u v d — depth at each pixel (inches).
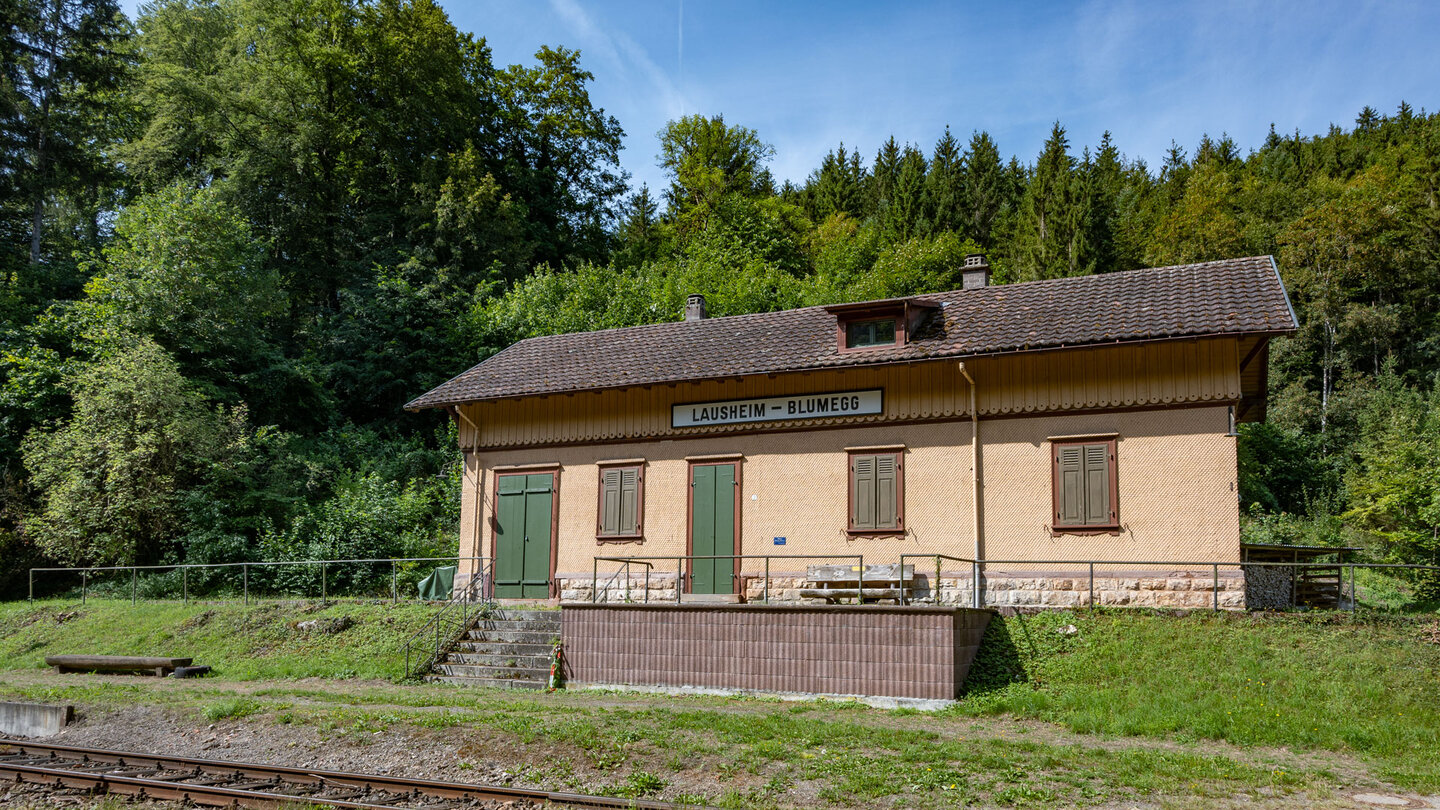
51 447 1155.3
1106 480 722.8
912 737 494.6
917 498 781.3
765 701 637.3
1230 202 2407.7
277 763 510.9
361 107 1878.7
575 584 896.3
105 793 461.1
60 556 1156.5
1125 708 553.9
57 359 1296.8
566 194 2319.1
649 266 2027.6
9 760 523.2
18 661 882.1
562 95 2352.4
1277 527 1370.6
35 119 1680.6
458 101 2092.8
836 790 412.2
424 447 1573.6
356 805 409.7
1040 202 2250.2
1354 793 402.0
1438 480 1157.1
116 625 953.5
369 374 1637.6
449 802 420.2
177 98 1742.1
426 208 1835.6
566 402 929.5
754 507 837.8
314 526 1202.6
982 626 667.4
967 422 774.5
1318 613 624.7
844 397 817.5
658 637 692.1
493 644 778.2
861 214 2891.2
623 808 396.5
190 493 1168.2
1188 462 701.9
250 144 1814.7
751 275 1839.3
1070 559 725.9
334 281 1870.1
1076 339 716.0
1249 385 813.2
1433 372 1754.4
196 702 637.9
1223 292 740.7
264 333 1565.0
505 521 940.6
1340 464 1615.4
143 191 1814.7
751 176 2581.2
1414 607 928.9
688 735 503.8
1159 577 697.6
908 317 807.7
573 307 1688.0
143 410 1174.3
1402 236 1894.7
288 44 1860.2
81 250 1836.9
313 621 868.6
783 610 655.8
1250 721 512.1
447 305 1744.6
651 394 893.8
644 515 877.8
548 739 500.7
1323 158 2741.1
